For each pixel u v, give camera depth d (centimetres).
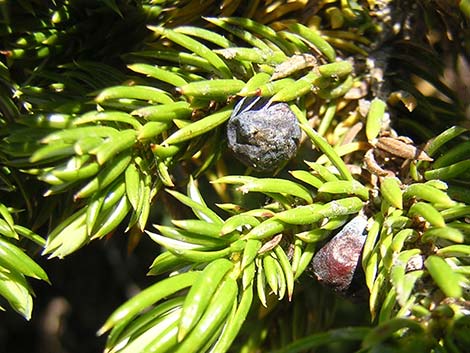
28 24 8
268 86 8
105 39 9
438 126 9
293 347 6
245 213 7
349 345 13
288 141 8
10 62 8
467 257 7
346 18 9
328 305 10
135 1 8
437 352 6
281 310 10
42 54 8
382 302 7
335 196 7
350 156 8
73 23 8
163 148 7
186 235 7
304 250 7
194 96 7
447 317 6
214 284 6
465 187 8
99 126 7
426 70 9
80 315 14
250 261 7
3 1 8
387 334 5
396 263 6
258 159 8
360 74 9
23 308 7
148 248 15
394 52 9
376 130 8
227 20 8
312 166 7
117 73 8
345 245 7
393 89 9
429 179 8
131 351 6
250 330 10
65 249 7
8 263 7
